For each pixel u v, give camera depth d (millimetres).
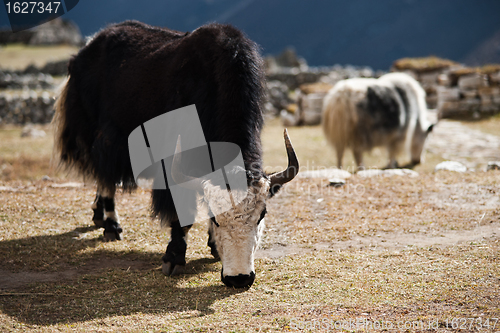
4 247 4648
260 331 2900
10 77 19766
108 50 5051
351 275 3805
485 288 3355
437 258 4055
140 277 3992
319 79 21000
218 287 3736
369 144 9508
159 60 4547
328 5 134625
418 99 10016
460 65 16609
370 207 5766
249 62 3951
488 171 7062
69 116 5367
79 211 5965
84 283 3854
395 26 116625
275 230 5148
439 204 5703
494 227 4836
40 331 2967
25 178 8773
